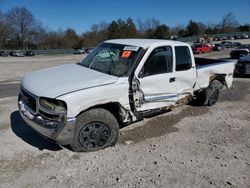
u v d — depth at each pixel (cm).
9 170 401
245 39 7969
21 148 468
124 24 9919
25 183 372
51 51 6719
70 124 418
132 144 495
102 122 458
